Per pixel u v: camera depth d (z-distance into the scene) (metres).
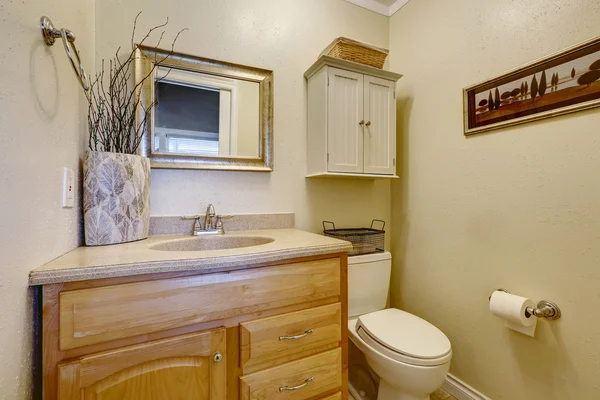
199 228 1.33
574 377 1.03
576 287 1.02
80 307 0.68
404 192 1.80
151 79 1.27
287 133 1.58
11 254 0.57
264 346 0.90
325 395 1.03
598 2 0.96
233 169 1.42
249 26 1.49
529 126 1.16
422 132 1.67
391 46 1.90
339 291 1.06
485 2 1.32
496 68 1.27
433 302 1.60
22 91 0.61
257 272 0.89
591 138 0.98
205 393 0.81
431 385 1.10
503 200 1.25
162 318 0.76
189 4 1.35
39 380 0.68
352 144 1.52
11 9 0.57
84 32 1.05
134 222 1.08
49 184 0.74
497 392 1.28
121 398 0.71
